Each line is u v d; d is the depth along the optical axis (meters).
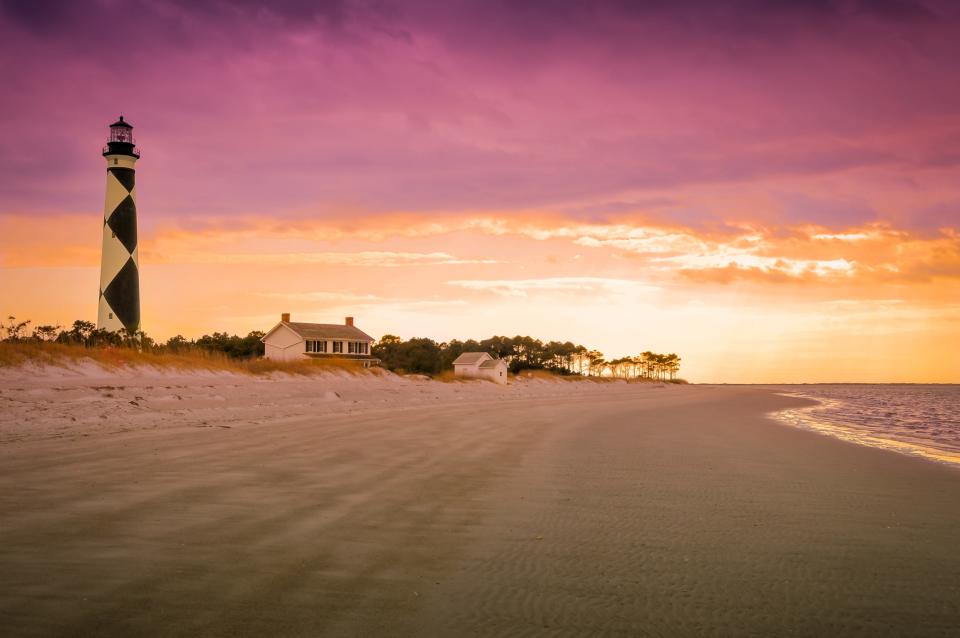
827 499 11.45
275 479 11.60
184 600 5.98
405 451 15.89
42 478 10.99
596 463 15.19
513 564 7.35
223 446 15.34
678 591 6.61
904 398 87.00
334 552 7.55
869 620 5.98
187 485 10.80
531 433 21.70
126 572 6.62
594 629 5.66
